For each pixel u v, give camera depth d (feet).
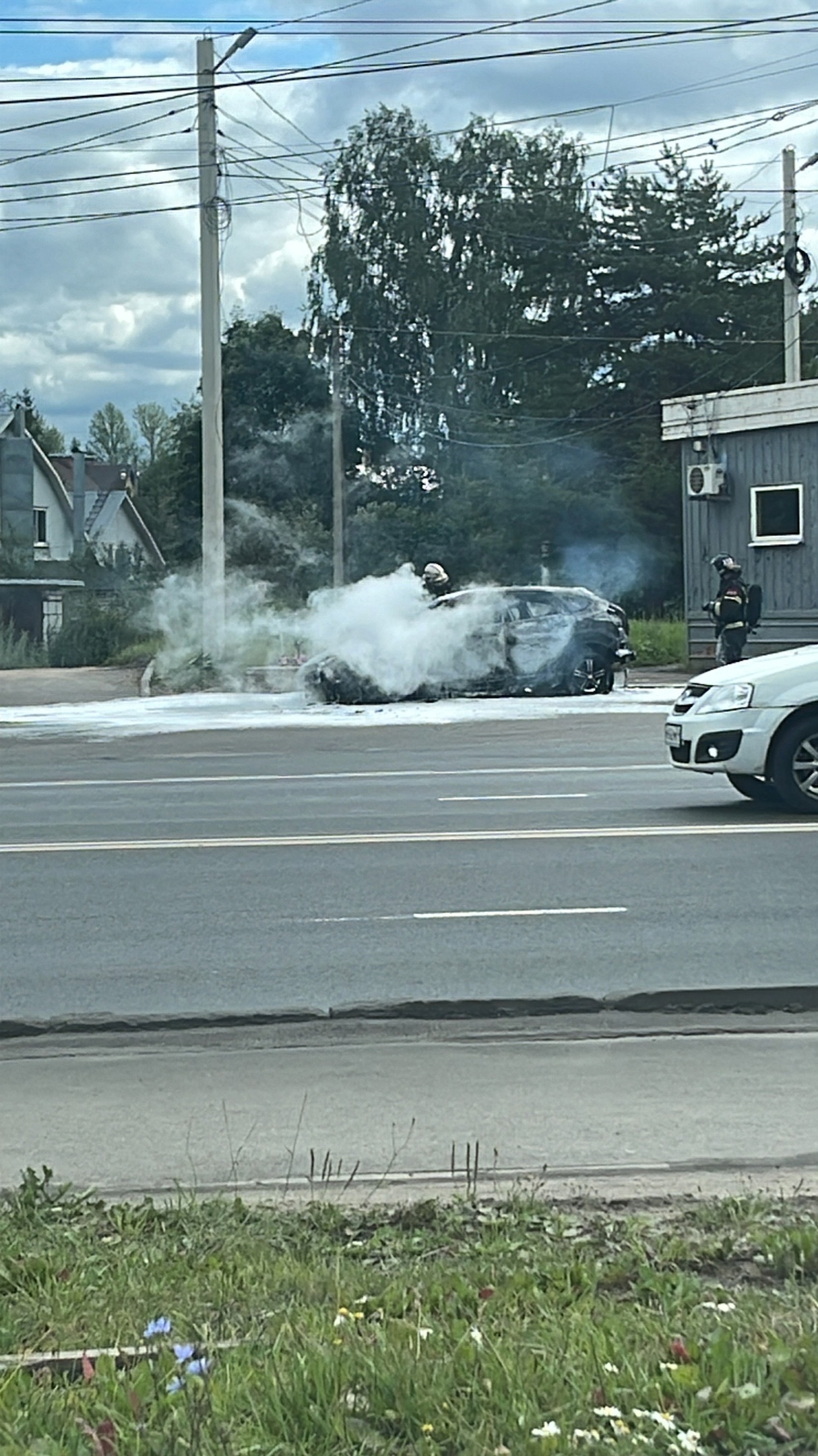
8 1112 21.52
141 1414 11.66
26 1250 15.96
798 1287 14.48
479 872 36.40
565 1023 25.43
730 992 26.20
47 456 225.56
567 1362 12.44
